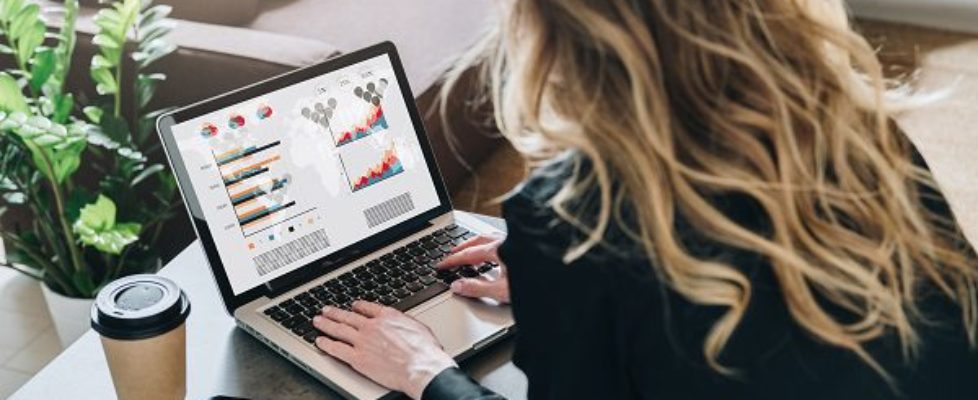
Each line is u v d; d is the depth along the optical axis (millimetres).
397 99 1539
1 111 2020
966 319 989
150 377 1205
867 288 913
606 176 892
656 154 881
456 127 2779
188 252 1548
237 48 2428
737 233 889
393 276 1452
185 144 1378
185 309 1205
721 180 882
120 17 2119
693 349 906
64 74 2211
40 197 2271
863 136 949
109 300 1192
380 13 2951
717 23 888
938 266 993
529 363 995
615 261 911
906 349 936
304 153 1458
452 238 1529
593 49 893
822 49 929
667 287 902
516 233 959
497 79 985
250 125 1424
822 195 913
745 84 894
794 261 888
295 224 1445
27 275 2492
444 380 1208
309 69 1473
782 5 917
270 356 1341
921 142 3205
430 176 1563
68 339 2424
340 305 1394
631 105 879
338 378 1270
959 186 3016
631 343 929
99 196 2094
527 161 1029
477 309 1399
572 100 904
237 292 1393
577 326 938
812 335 908
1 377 2426
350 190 1490
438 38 2816
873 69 947
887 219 935
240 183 1411
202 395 1276
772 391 908
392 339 1285
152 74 2410
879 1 3961
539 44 916
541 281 944
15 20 2131
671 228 883
